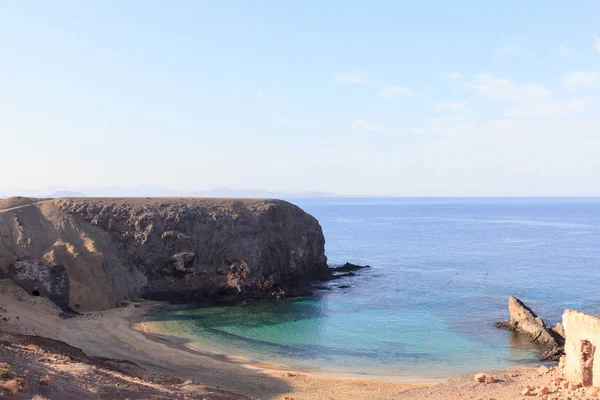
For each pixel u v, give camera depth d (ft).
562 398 83.71
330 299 230.27
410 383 124.57
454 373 133.49
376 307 213.46
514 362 142.10
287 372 131.75
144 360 136.15
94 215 249.75
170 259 236.02
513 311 177.68
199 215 258.16
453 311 205.05
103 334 160.25
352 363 142.00
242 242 250.57
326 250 436.76
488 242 497.05
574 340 95.04
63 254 205.57
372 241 514.27
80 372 84.64
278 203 287.89
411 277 290.56
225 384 119.14
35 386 68.59
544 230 647.15
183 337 166.09
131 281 228.84
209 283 234.99
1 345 90.74
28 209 230.68
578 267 325.21
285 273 261.65
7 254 185.78
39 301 176.24
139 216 251.39
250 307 213.87
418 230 655.76
